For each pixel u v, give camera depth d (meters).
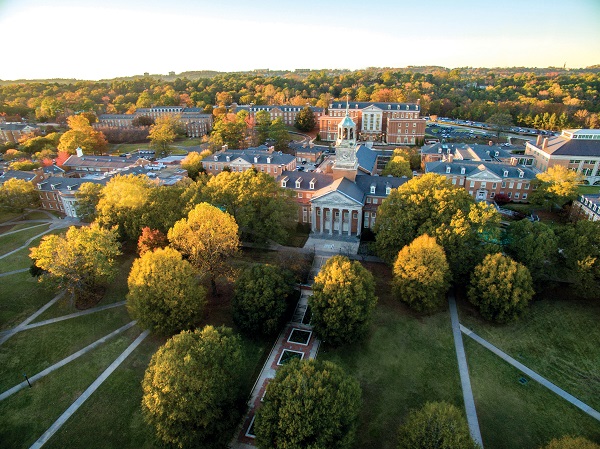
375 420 48.50
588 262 64.00
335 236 94.06
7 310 69.62
